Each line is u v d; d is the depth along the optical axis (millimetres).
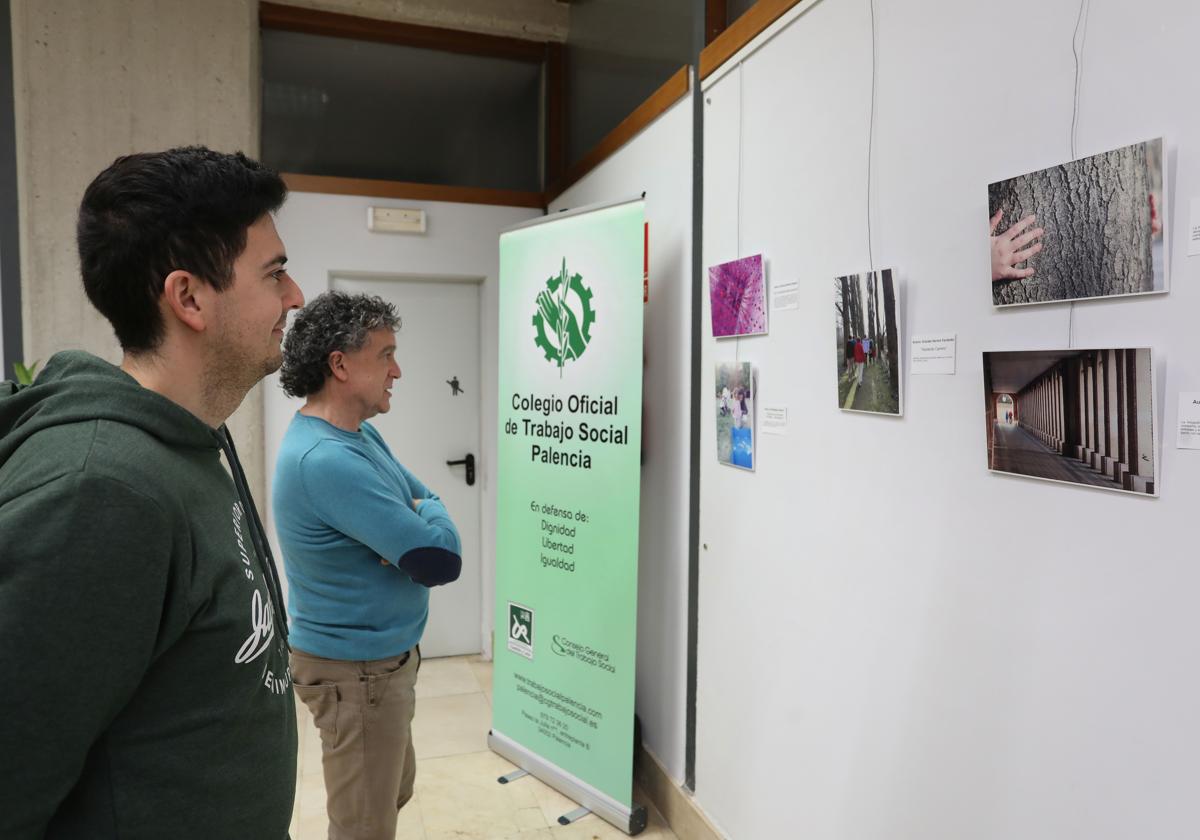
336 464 1476
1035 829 1076
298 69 3443
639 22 2617
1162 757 906
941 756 1245
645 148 2441
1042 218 1031
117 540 624
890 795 1361
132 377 725
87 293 749
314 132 3465
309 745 2811
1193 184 856
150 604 647
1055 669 1045
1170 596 895
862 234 1411
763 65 1738
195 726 724
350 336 1550
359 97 3529
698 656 2123
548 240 2465
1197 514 865
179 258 725
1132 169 911
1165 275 884
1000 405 1107
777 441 1709
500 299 2688
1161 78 888
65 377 715
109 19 3039
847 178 1450
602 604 2318
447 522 1684
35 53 2949
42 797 608
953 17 1191
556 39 3646
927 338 1254
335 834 1594
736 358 1888
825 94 1515
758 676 1800
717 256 1975
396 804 1654
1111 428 949
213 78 3174
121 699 646
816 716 1573
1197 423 861
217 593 741
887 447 1357
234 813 769
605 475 2295
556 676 2494
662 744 2379
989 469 1138
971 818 1188
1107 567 970
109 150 3070
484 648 3729
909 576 1310
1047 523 1053
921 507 1279
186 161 735
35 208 2986
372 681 1547
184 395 773
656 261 2363
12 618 578
